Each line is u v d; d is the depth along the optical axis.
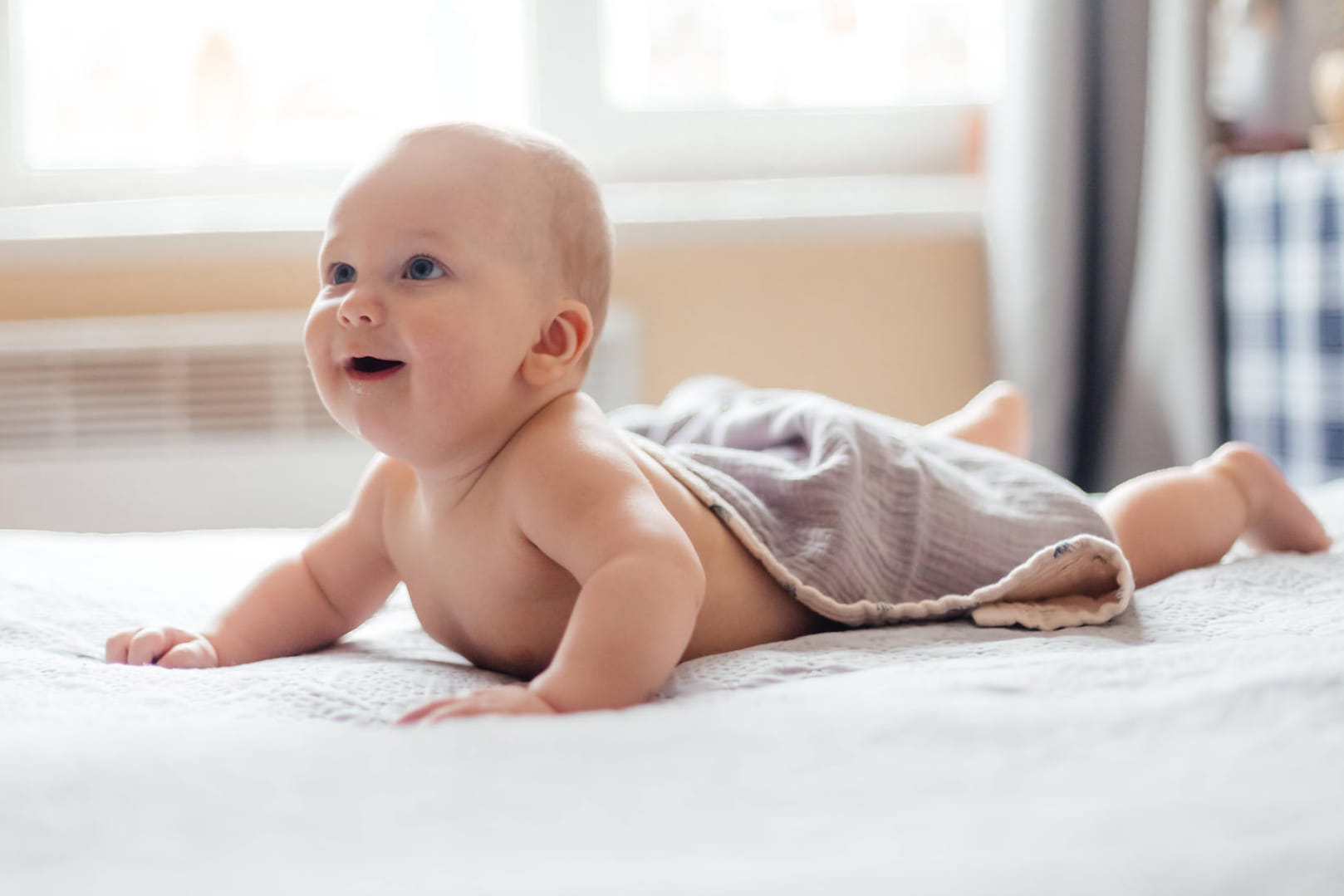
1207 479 1.16
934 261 2.23
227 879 0.41
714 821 0.45
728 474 1.01
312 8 2.21
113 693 0.76
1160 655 0.68
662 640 0.72
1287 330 1.83
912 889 0.39
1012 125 2.08
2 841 0.44
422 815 0.45
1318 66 2.02
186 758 0.51
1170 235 1.97
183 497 2.03
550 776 0.49
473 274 0.83
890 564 0.99
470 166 0.84
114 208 2.14
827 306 2.22
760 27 2.31
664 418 1.23
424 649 1.00
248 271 2.08
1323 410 1.76
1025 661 0.70
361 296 0.81
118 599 1.05
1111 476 2.09
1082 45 2.02
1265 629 0.87
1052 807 0.46
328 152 2.24
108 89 2.20
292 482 2.04
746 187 2.27
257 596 0.97
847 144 2.32
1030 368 2.04
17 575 1.08
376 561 1.00
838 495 0.97
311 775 0.49
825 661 0.78
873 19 2.32
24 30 2.17
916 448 1.07
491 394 0.84
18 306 2.04
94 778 0.49
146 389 2.00
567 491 0.80
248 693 0.75
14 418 1.99
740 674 0.75
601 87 2.27
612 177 2.30
